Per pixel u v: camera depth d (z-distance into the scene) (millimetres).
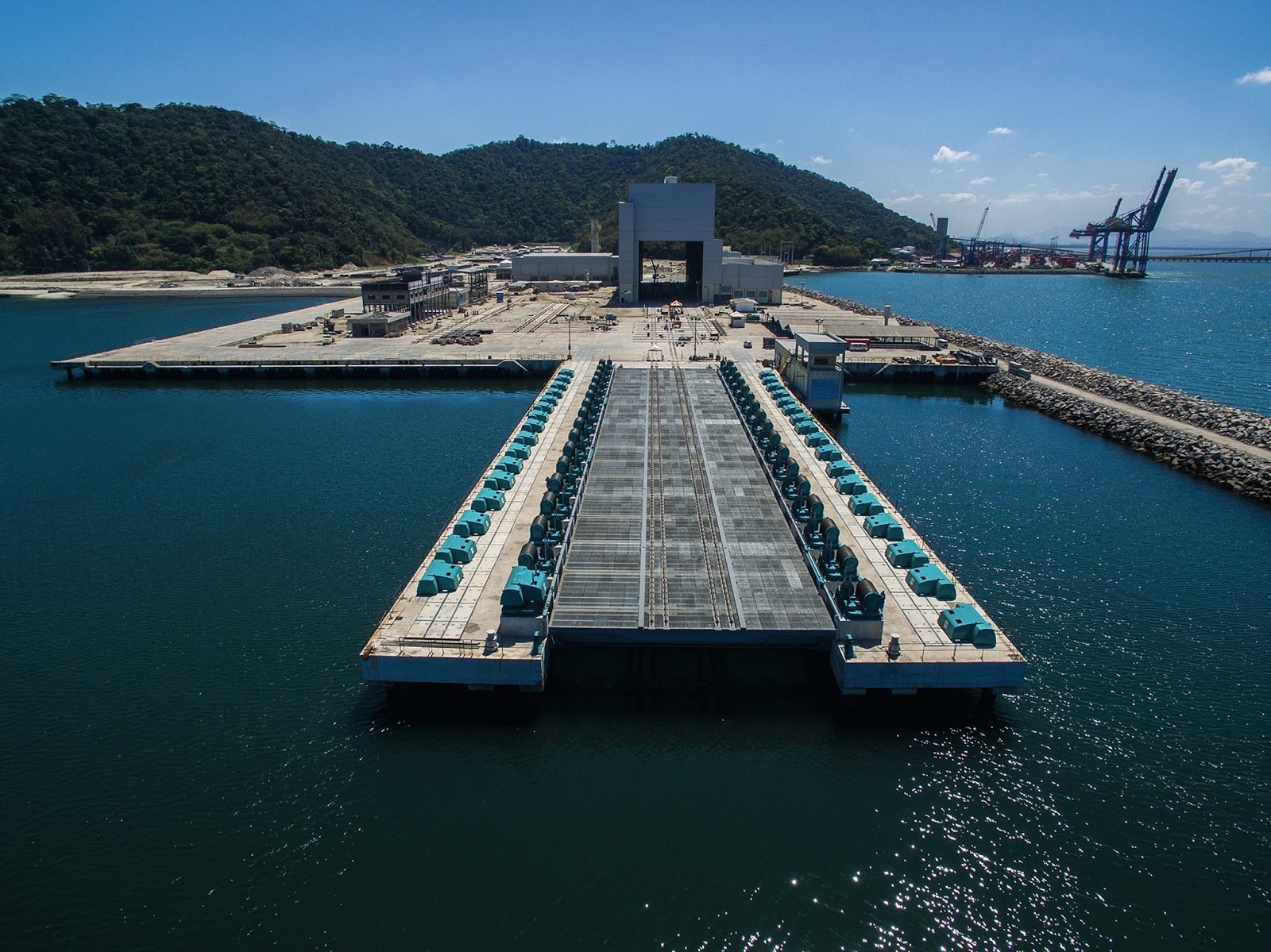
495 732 32750
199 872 26328
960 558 47875
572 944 23797
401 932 24203
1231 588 44281
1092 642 39000
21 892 25562
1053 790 29750
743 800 29250
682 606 38281
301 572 46500
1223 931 24297
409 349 111000
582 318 140875
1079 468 65062
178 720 33656
